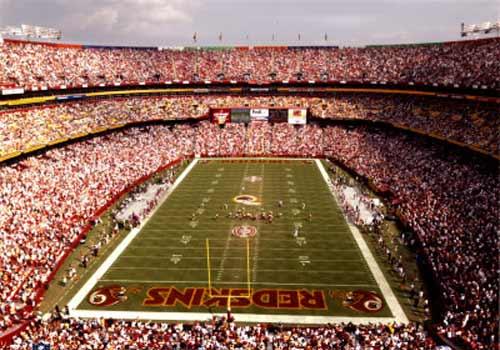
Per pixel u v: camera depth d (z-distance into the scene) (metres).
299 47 96.88
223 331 27.14
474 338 25.09
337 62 91.50
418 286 34.62
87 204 49.31
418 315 30.80
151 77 86.38
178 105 87.81
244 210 50.69
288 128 86.00
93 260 39.09
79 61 77.56
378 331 26.83
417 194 51.00
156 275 36.28
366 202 52.62
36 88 63.41
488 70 64.25
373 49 91.31
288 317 30.50
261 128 86.38
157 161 70.19
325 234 44.06
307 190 58.56
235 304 32.06
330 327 27.91
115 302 32.53
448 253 35.97
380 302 32.34
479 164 55.31
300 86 90.12
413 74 78.50
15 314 29.31
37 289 33.31
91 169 59.47
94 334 25.95
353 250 40.59
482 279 30.88
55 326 28.44
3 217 40.91
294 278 35.59
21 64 65.38
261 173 67.50
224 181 63.06
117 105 80.88
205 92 91.12
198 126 86.56
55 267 36.91
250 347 24.77
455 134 61.38
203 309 31.52
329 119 84.94
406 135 74.75
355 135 80.56
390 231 45.09
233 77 91.00
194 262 38.31
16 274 33.38
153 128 83.38
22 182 49.47
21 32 74.25
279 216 48.88
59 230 41.94
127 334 26.36
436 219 42.84
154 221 47.78
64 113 69.00
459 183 51.03
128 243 42.38
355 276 35.97
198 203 53.41
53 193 49.28
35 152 58.22
